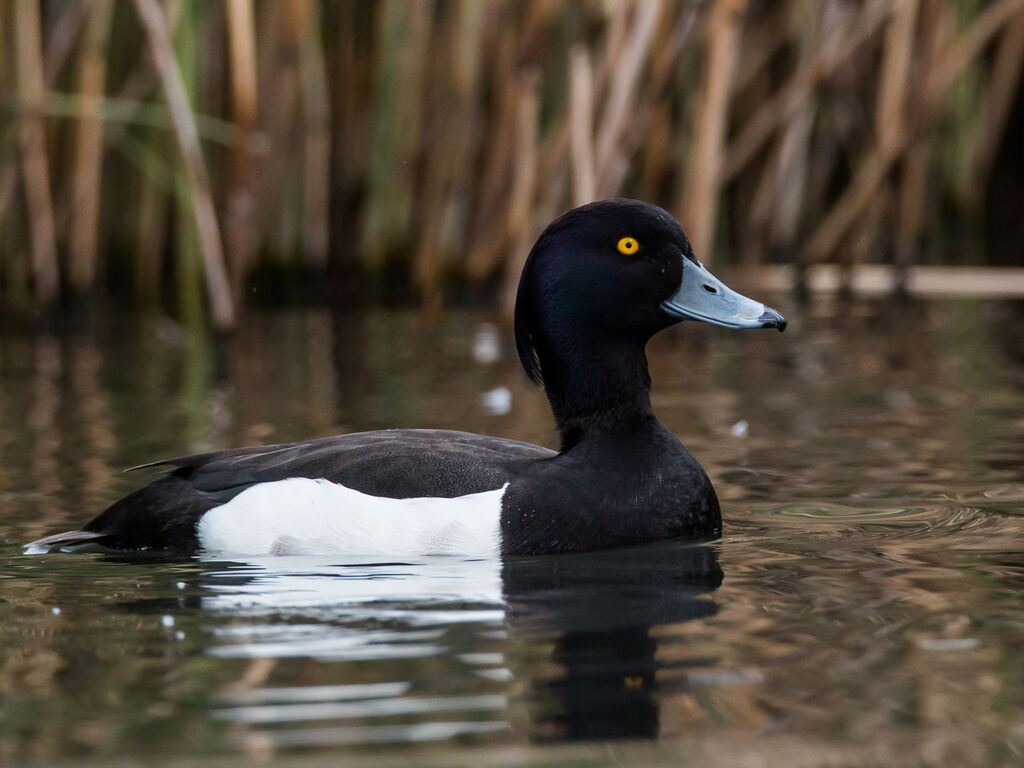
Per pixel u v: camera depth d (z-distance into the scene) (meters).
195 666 4.87
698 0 14.67
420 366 13.20
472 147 16.89
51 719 4.38
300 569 6.42
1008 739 4.16
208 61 16.22
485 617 5.50
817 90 18.72
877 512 7.53
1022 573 6.07
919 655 4.92
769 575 6.17
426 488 6.87
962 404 11.07
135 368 13.27
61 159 16.33
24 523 7.45
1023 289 17.73
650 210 7.56
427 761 4.04
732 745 4.14
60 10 15.38
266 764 4.02
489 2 16.27
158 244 17.06
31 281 16.58
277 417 10.64
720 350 14.55
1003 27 20.27
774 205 19.34
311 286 17.95
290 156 17.70
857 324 15.94
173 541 6.89
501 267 17.59
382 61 17.06
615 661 4.89
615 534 6.92
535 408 10.98
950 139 20.52
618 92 13.77
